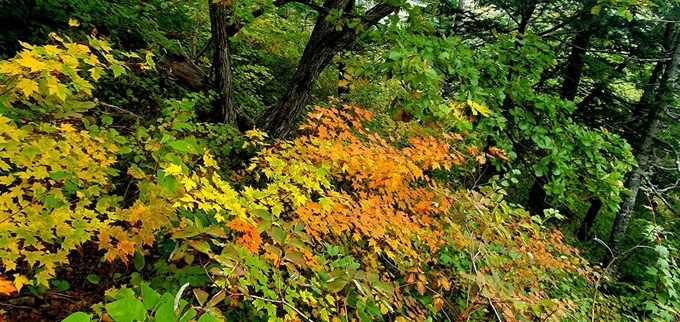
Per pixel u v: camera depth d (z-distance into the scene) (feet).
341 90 25.52
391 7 13.71
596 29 23.47
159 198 6.55
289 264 6.47
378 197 9.63
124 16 15.42
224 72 13.92
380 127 19.81
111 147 6.85
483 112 10.37
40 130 6.32
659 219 30.12
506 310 7.29
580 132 13.60
